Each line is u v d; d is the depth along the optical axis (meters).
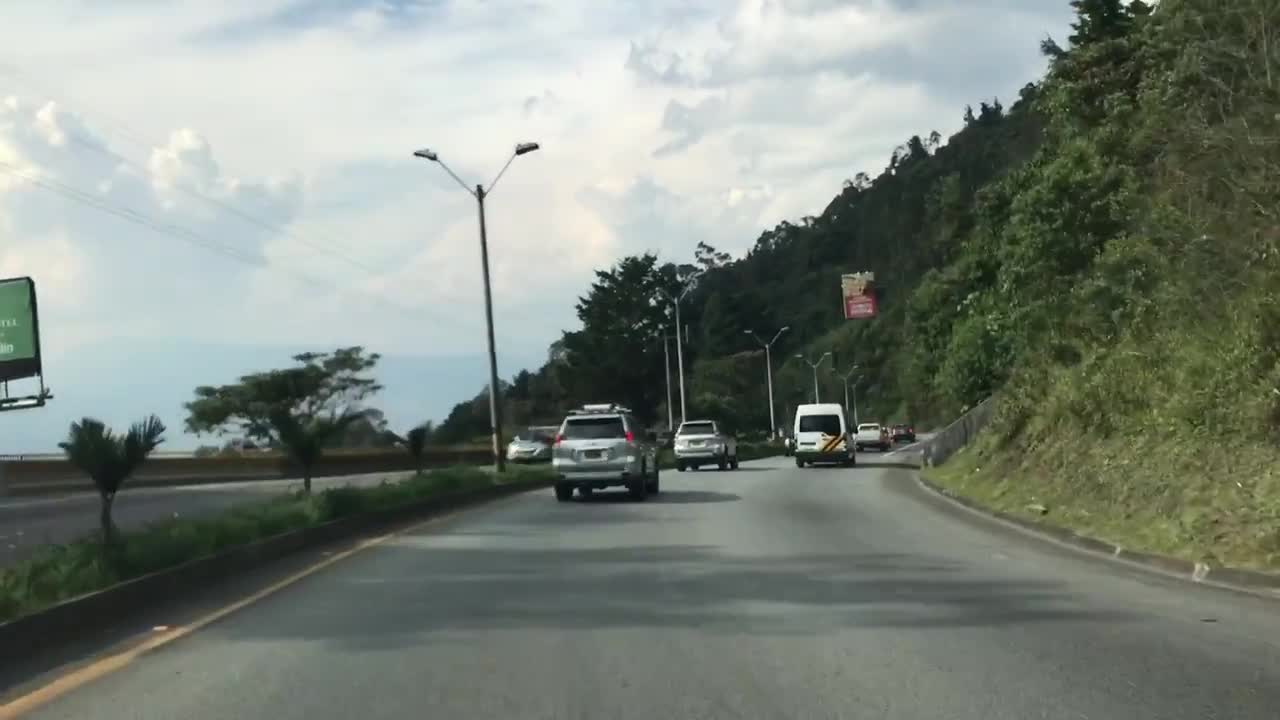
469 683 8.04
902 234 162.12
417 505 22.81
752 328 129.88
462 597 11.97
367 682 8.13
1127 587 12.09
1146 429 18.75
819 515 21.50
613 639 9.55
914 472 39.84
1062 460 21.53
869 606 11.05
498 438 34.22
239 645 9.58
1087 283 27.48
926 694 7.55
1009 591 11.91
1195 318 20.28
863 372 147.00
